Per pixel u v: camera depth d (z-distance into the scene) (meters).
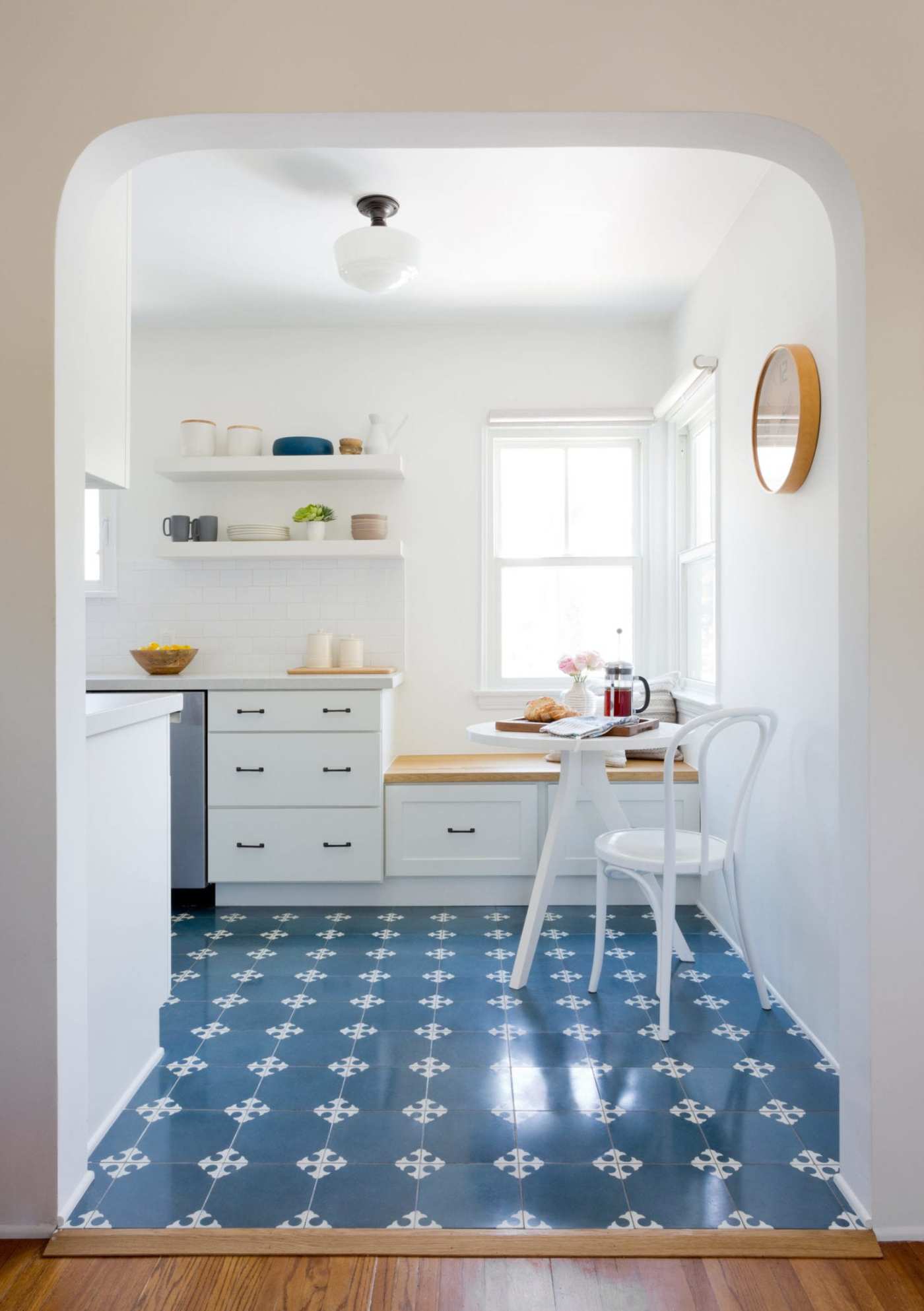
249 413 4.36
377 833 3.70
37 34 1.71
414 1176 1.85
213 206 3.12
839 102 1.70
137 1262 1.61
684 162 2.80
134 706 2.19
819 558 2.44
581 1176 1.84
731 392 3.27
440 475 4.36
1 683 1.71
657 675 4.33
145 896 2.30
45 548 1.71
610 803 2.99
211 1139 1.99
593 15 1.71
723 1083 2.22
